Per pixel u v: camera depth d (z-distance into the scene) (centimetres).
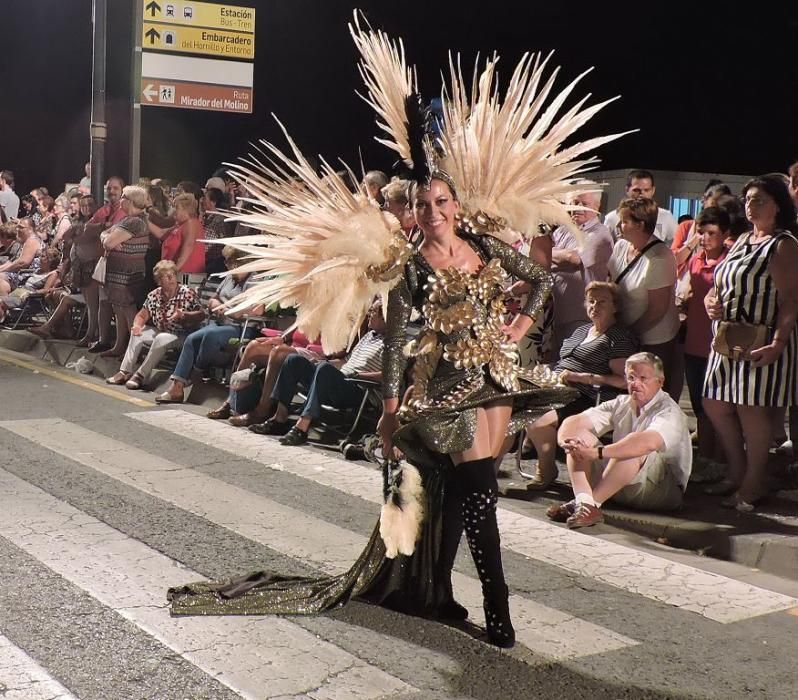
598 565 549
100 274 1126
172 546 548
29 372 1118
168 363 1086
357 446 765
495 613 429
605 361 687
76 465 716
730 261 627
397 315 431
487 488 425
